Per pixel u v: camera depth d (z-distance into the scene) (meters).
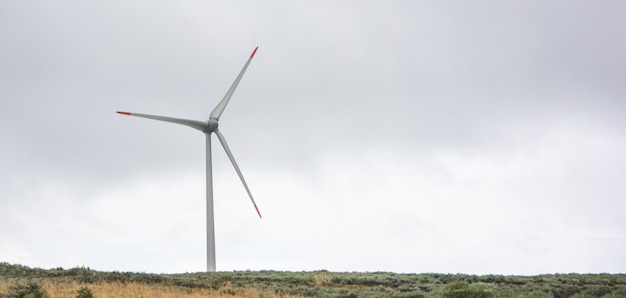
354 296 56.88
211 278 63.94
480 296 55.34
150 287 54.28
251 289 56.56
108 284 55.03
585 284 63.66
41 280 55.91
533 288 60.75
